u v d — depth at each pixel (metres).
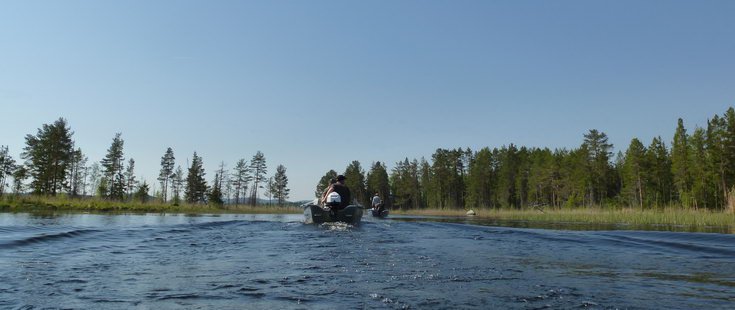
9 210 27.27
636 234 12.20
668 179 65.31
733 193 27.55
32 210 28.19
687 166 56.66
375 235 11.61
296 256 7.58
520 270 6.40
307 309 4.12
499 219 29.81
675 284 5.46
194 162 76.75
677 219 23.30
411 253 8.12
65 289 4.82
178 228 12.98
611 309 4.25
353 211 14.77
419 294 4.79
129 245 8.84
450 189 93.81
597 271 6.39
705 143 54.06
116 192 61.12
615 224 21.70
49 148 52.31
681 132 57.84
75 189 67.25
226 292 4.79
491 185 90.81
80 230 10.87
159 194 64.56
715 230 15.59
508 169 84.50
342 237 10.95
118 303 4.25
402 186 95.31
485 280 5.62
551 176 72.44
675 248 9.16
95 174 69.56
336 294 4.74
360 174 95.31
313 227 14.10
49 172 52.03
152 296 4.57
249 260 7.08
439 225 15.64
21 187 51.94
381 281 5.47
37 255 7.16
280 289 4.96
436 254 8.01
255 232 12.17
